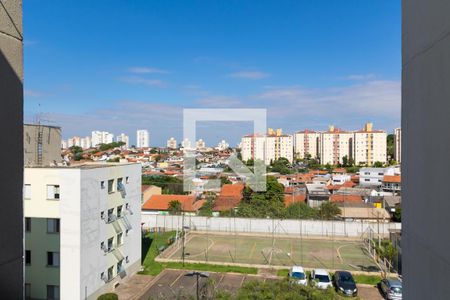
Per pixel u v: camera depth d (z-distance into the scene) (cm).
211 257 2022
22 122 236
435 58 230
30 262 1359
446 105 213
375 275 1714
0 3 219
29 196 1357
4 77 220
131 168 1759
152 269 1820
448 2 210
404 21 301
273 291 834
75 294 1302
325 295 847
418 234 266
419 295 266
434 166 233
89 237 1377
